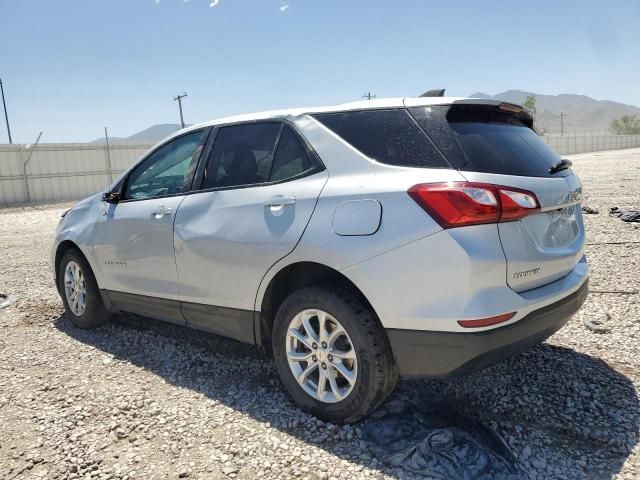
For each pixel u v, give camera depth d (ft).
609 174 72.64
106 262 14.65
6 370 13.20
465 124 9.66
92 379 12.55
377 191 9.20
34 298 20.01
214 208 11.72
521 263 8.77
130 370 13.02
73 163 97.40
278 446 9.44
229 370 12.76
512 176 9.02
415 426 9.61
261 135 11.60
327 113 10.73
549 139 229.66
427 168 9.05
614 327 14.21
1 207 83.15
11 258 30.27
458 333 8.45
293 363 10.44
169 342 14.80
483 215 8.39
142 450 9.51
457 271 8.36
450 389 11.02
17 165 90.43
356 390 9.45
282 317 10.47
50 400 11.52
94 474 8.87
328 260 9.51
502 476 8.28
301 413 10.48
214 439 9.76
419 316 8.71
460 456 8.61
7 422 10.63
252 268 10.75
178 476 8.73
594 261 21.36
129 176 14.65
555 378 11.43
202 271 11.82
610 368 11.86
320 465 8.83
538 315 9.03
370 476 8.48
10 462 9.27
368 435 9.51
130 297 14.21
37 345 14.96
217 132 12.60
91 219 15.34
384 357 9.32
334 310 9.55
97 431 10.19
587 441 9.23
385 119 9.93
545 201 9.21
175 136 13.76
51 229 47.21
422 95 10.61
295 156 10.76
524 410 10.21
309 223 9.86
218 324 11.92
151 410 10.93
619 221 30.94
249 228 10.80
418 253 8.64
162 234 12.75
